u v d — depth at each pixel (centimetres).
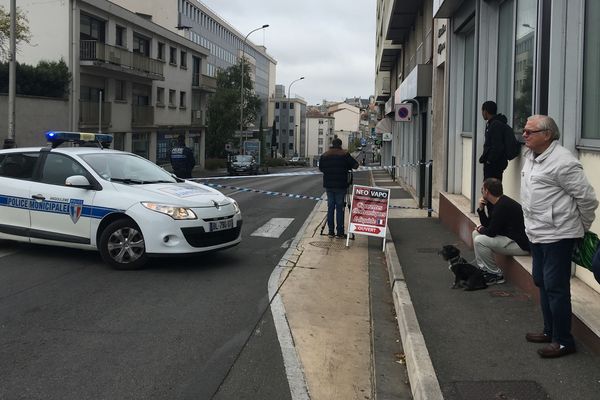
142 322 554
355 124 16675
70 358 462
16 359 459
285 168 6962
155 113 3981
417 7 2142
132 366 448
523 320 528
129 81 3544
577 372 408
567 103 561
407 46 2719
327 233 1112
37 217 816
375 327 562
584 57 550
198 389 410
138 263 756
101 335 516
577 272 570
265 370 448
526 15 712
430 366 417
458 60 1130
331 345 509
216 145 5919
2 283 689
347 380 436
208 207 779
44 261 807
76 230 789
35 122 2627
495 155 705
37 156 846
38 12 2880
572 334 478
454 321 529
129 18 3466
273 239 1049
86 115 2991
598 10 520
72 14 2886
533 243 438
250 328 545
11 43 2070
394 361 475
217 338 515
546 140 409
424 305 581
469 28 1055
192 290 673
